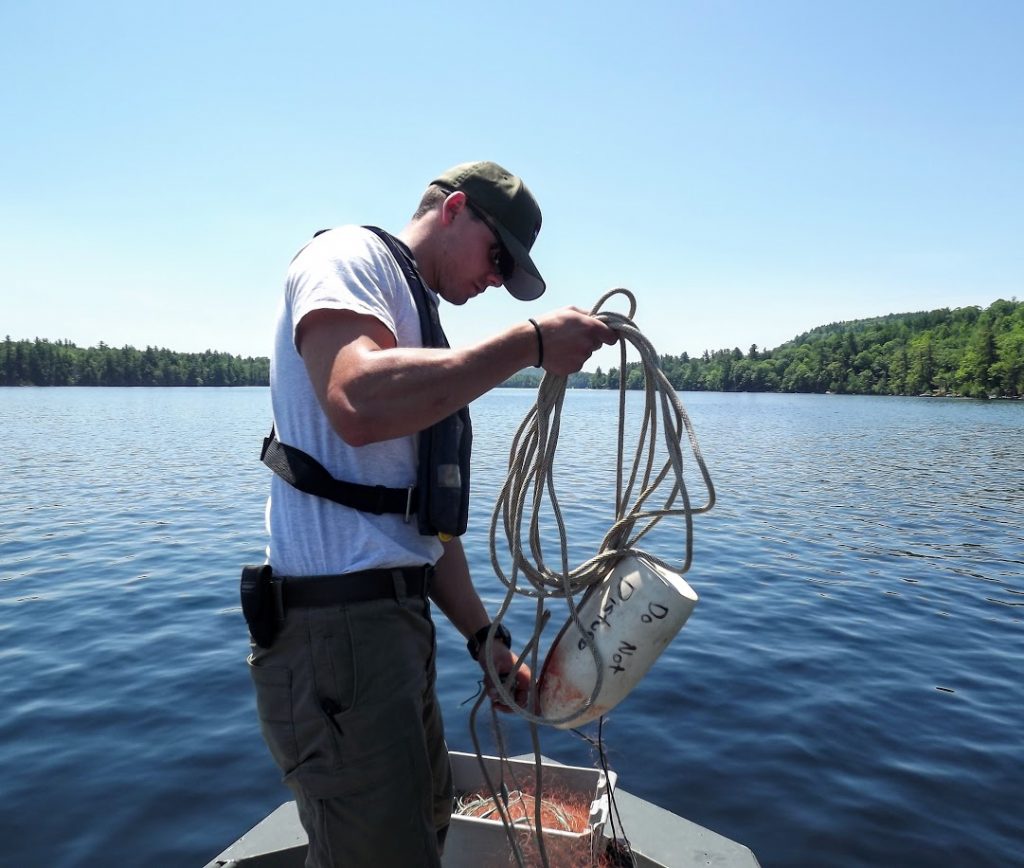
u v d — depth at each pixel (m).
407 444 1.65
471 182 1.77
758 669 5.59
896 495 15.51
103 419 39.66
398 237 1.83
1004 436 34.06
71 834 3.52
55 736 4.45
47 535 10.38
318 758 1.54
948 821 3.69
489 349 1.42
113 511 12.38
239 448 24.09
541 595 1.79
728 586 8.08
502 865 2.33
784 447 27.73
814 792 3.92
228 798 3.81
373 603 1.55
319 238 1.63
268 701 1.59
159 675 5.34
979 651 6.12
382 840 1.54
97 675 5.34
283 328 1.63
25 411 47.00
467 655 5.73
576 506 13.41
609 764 4.19
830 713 4.85
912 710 4.93
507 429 35.09
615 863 2.33
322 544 1.56
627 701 5.00
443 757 1.89
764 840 3.53
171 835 3.51
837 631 6.55
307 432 1.58
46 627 6.42
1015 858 3.42
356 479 1.58
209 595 7.37
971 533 11.48
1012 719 4.81
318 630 1.53
